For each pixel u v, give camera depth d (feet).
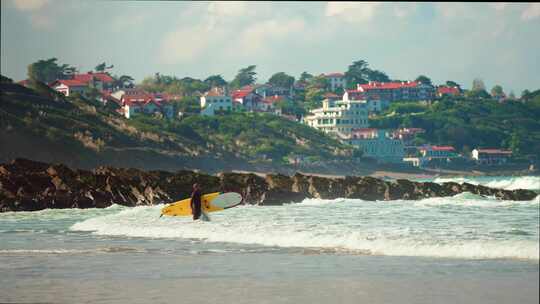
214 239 292.20
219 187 509.35
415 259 233.76
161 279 211.20
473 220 327.67
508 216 344.90
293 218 351.05
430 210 390.01
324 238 276.62
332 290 194.49
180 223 341.00
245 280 208.54
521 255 233.14
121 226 340.59
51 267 232.32
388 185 558.15
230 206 360.48
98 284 205.16
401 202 481.05
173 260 242.99
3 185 485.56
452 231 284.41
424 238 266.16
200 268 227.20
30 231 337.11
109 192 501.15
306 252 253.44
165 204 481.87
